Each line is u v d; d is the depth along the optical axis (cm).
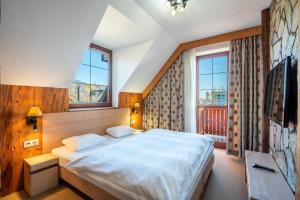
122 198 141
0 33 160
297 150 80
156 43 322
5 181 203
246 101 317
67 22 189
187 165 166
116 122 363
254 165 176
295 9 134
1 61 180
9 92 205
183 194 136
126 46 350
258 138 303
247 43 313
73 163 190
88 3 184
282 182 146
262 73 266
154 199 120
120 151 202
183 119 394
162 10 237
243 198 197
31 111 213
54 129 249
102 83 358
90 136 267
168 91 412
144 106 457
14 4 149
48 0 162
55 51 210
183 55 388
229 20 270
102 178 158
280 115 139
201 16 255
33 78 219
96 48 338
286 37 158
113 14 227
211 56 390
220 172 265
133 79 374
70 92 297
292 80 127
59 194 204
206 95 409
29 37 178
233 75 326
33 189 199
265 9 237
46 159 214
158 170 147
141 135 285
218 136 400
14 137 210
